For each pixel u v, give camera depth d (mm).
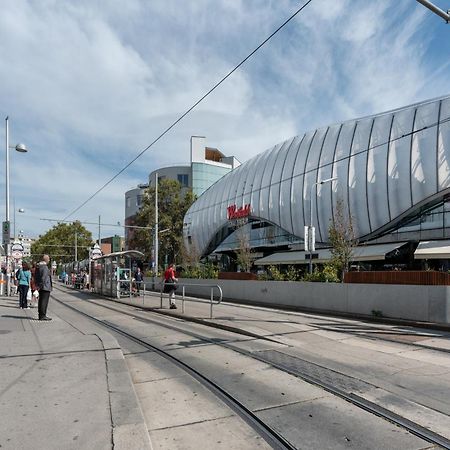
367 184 36406
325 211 39562
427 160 32719
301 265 41281
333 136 41156
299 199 42625
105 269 28297
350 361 8078
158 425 4969
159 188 63938
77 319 14219
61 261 97375
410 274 13875
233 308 18266
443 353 8836
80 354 7945
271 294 20000
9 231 25500
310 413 5289
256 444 4422
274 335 10852
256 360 8211
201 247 59844
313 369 7449
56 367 6961
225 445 4398
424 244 31688
